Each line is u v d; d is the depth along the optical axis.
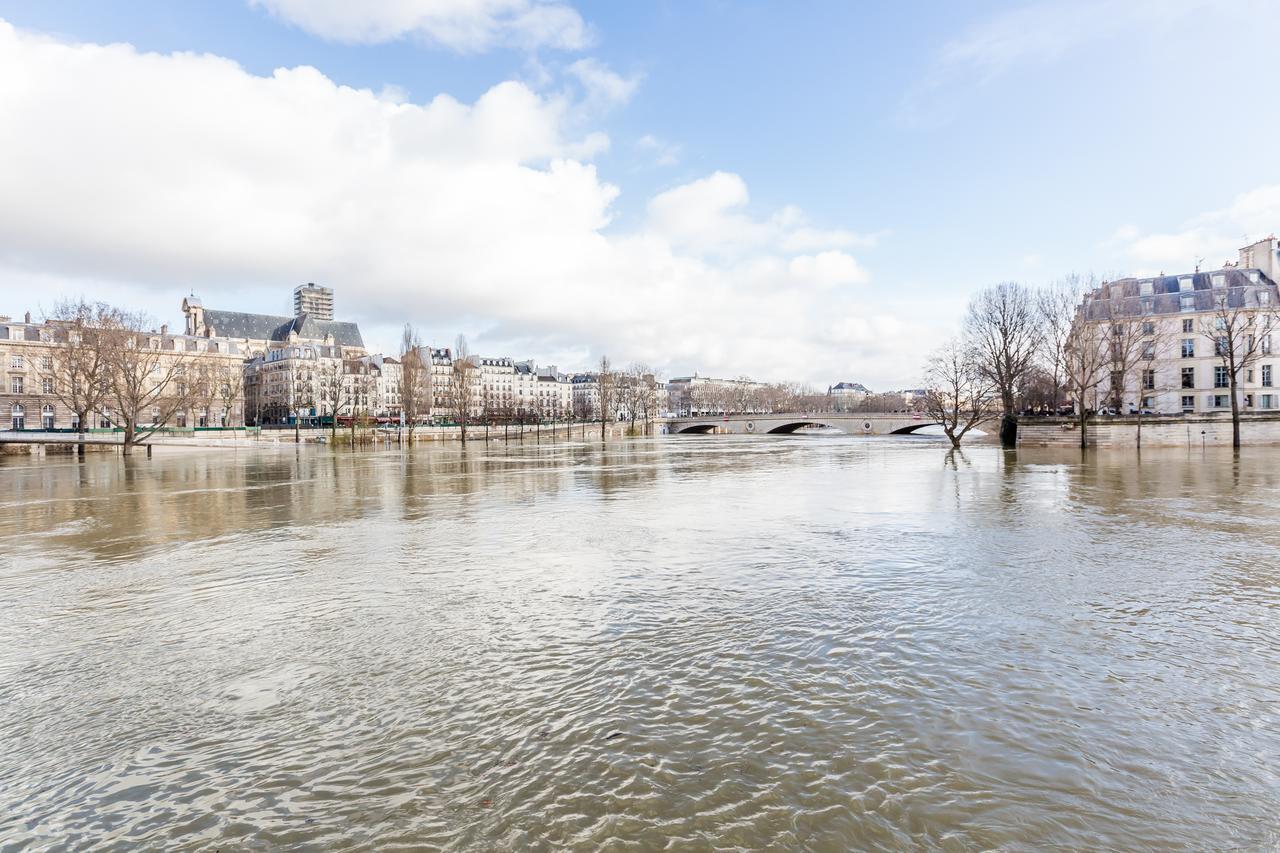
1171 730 6.32
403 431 99.81
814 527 18.16
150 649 8.92
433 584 12.26
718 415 154.25
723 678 7.63
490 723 6.59
